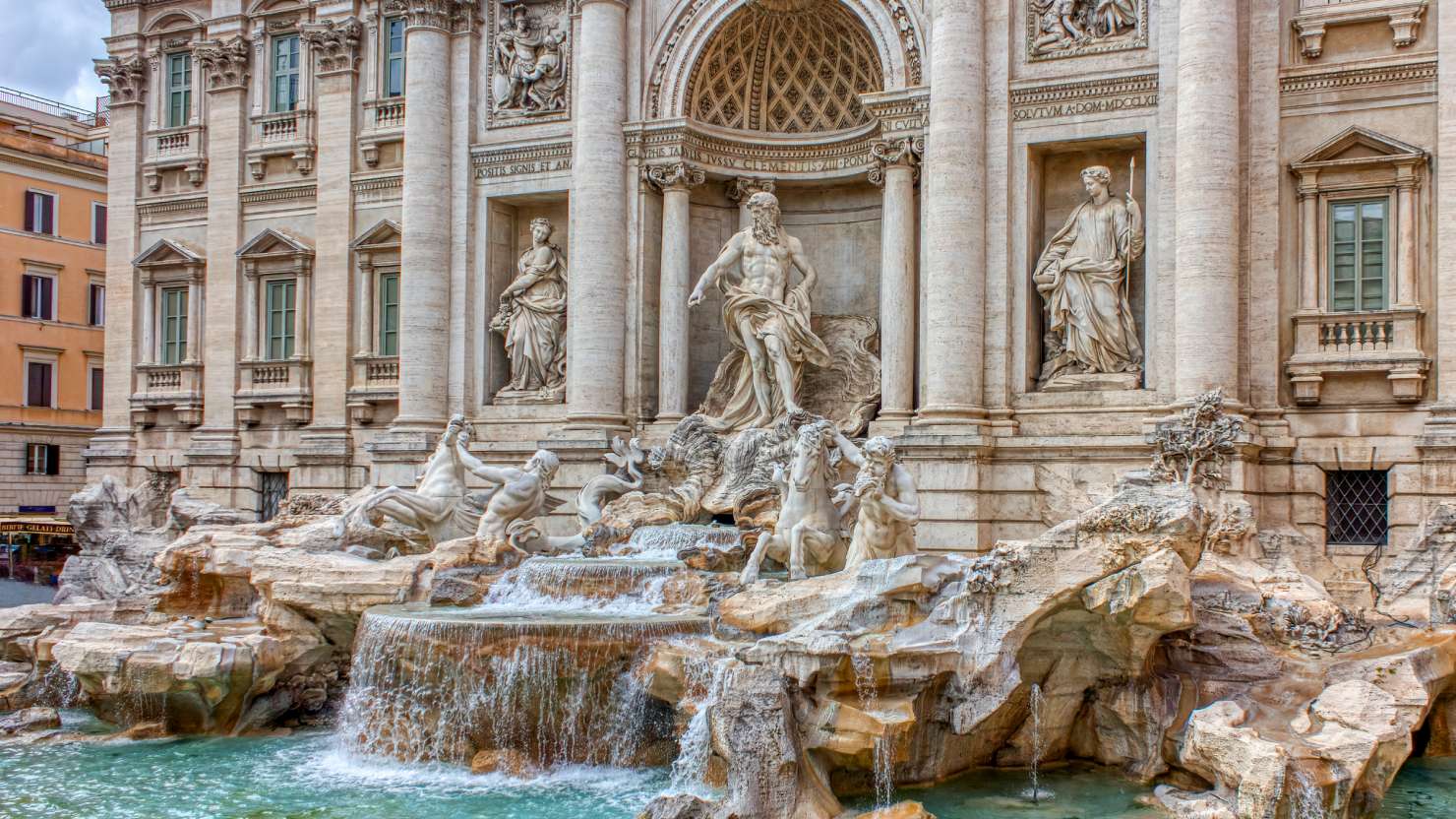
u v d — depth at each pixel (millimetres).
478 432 36188
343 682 26906
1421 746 22344
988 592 20547
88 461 43406
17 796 21016
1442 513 26000
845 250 35375
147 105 43188
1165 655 21844
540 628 21969
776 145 35031
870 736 19062
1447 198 27203
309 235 40125
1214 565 24125
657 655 21484
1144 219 29641
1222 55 27969
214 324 41250
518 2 35938
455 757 22375
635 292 34375
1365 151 28062
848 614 20875
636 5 34531
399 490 29844
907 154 31312
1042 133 30234
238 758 23375
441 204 36438
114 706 25469
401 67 38969
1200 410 26406
